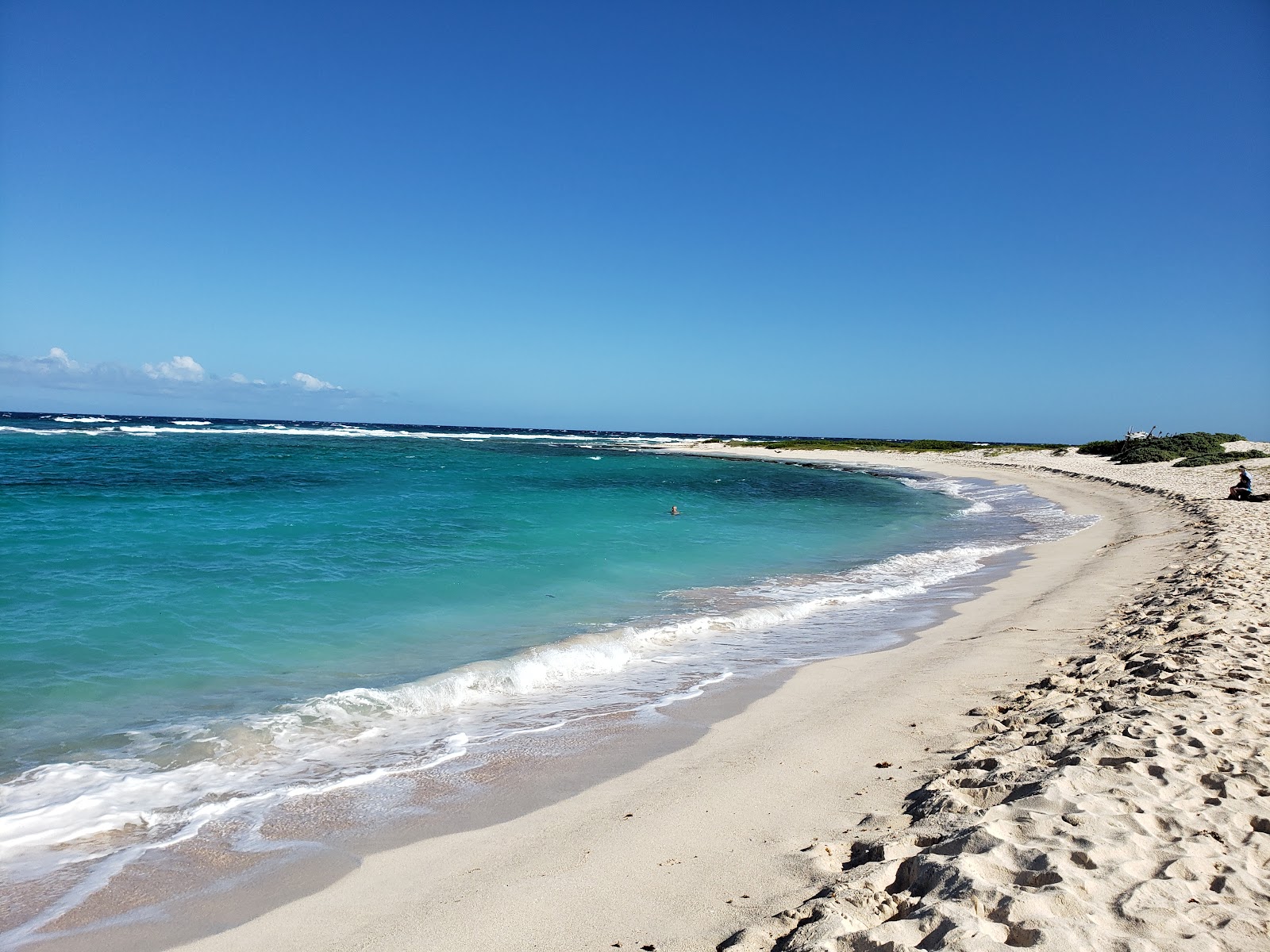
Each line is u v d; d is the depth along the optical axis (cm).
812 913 331
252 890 407
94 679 755
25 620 932
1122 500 2809
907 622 1102
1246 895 326
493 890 396
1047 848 364
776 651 946
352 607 1098
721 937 338
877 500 3338
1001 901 313
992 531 2261
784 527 2316
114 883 416
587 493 3244
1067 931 293
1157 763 468
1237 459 3969
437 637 977
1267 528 1611
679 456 7919
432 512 2256
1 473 2897
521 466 5219
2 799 514
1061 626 980
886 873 368
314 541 1622
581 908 373
